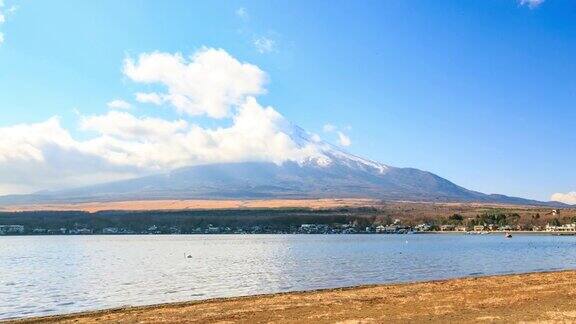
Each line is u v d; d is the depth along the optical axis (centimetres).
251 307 3888
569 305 3656
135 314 3684
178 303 4244
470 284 5144
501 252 13500
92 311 4034
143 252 15425
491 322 3086
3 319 3931
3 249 17875
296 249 16250
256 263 10056
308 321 3262
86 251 16262
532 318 3177
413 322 3148
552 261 9925
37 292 5744
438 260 10369
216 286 6081
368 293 4606
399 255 12294
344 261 10294
